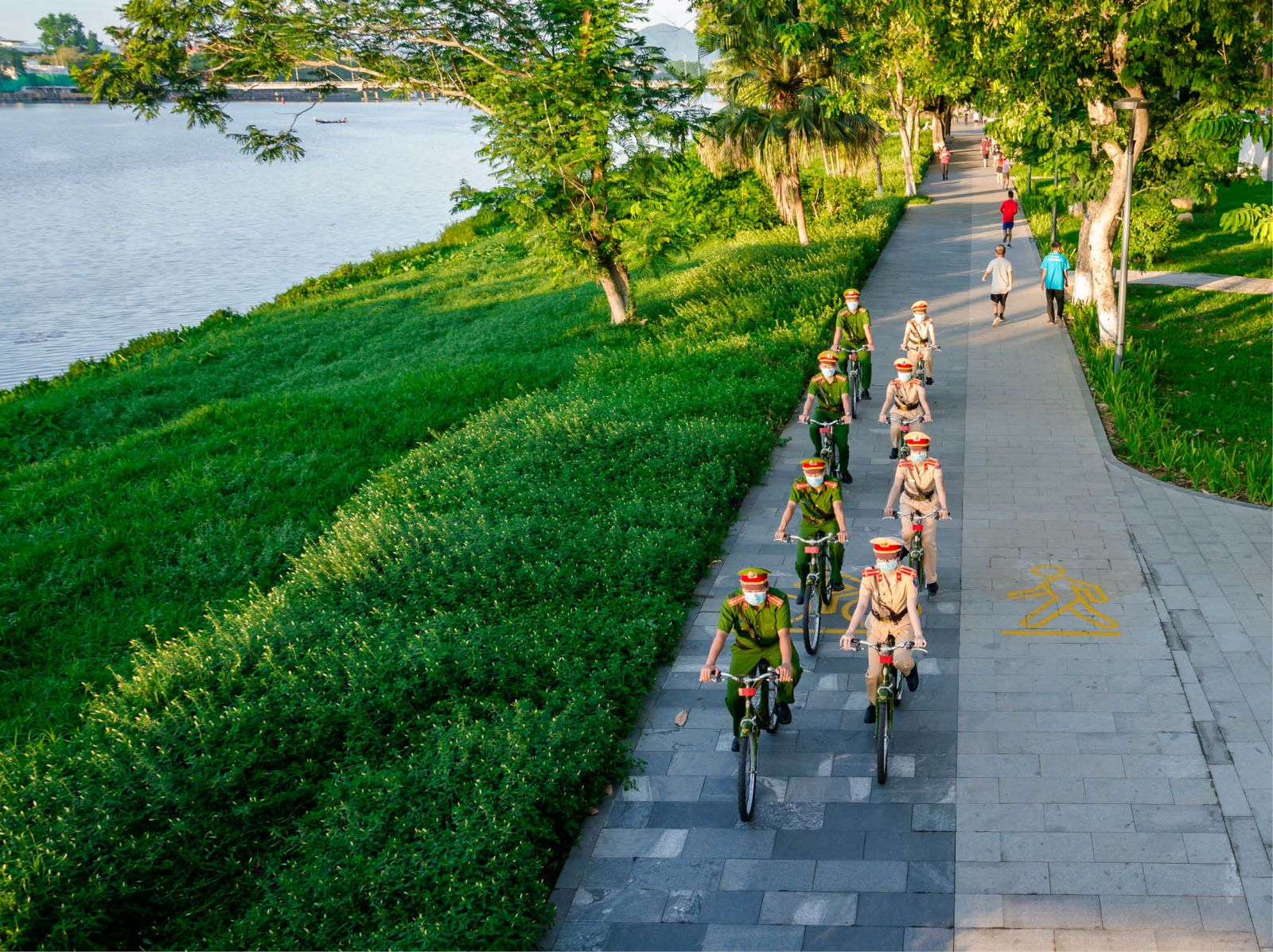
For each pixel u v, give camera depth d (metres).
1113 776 7.25
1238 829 6.64
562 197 23.44
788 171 30.50
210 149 135.12
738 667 7.32
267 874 6.79
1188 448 13.35
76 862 6.59
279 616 10.23
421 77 24.17
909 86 31.12
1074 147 18.39
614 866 6.79
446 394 20.73
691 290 26.45
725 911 6.31
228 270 46.38
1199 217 32.91
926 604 9.98
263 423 20.12
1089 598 9.91
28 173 99.19
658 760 7.89
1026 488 12.92
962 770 7.46
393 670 8.76
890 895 6.32
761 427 15.11
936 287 25.91
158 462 18.28
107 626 12.73
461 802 6.96
